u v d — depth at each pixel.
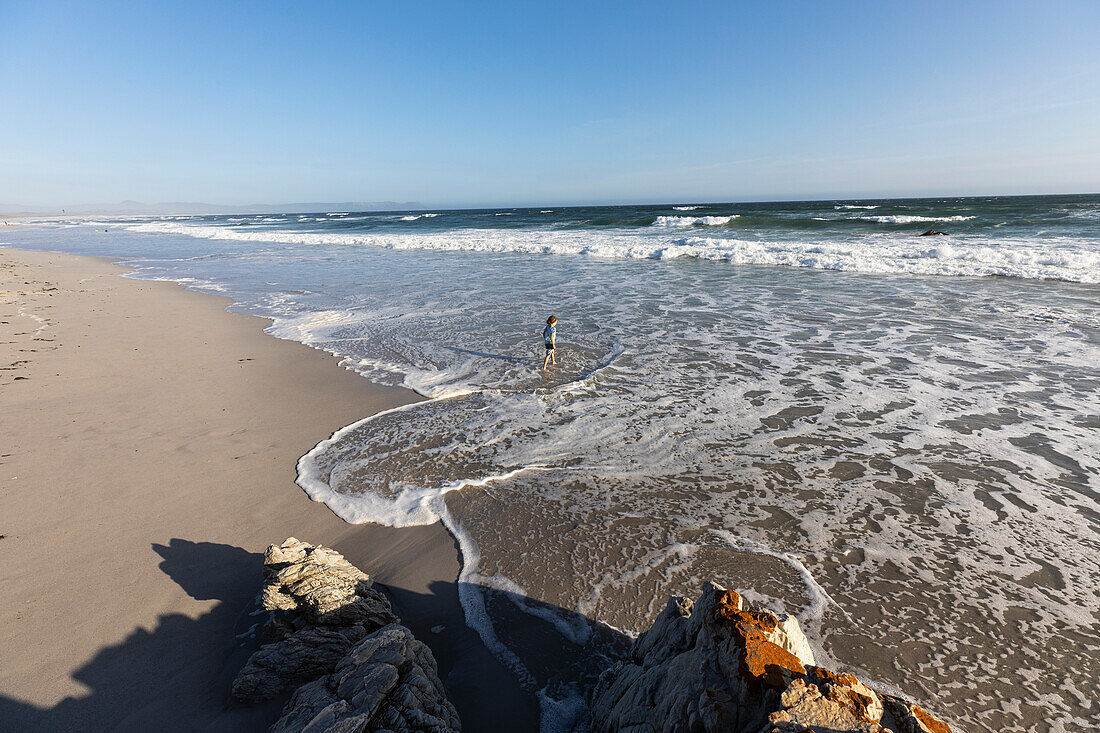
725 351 12.59
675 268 25.59
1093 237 27.55
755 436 8.40
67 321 16.77
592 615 4.99
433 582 5.52
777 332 13.99
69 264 33.75
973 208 60.75
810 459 7.65
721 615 3.02
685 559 5.70
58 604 5.05
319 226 76.31
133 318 17.42
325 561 4.75
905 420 8.73
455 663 4.56
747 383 10.58
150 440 8.57
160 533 6.18
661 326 15.04
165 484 7.25
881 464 7.45
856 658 4.44
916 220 41.38
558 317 16.53
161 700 4.11
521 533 6.23
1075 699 4.02
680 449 8.08
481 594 5.32
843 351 12.27
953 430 8.32
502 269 27.14
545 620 4.97
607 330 14.86
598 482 7.26
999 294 17.38
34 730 3.86
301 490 7.18
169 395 10.53
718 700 2.65
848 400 9.59
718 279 22.06
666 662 3.34
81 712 4.00
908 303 16.62
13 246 52.03
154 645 4.61
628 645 4.62
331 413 9.73
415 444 8.47
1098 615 4.78
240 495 7.03
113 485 7.21
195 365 12.46
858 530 6.08
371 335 15.09
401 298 20.44
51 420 9.26
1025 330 13.35
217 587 5.32
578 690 4.25
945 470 7.22
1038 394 9.51
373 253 37.91
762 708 2.57
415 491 7.13
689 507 6.63
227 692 4.18
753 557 5.70
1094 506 6.31
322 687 3.64
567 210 109.25
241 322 16.98
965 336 13.06
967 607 4.93
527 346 13.66
